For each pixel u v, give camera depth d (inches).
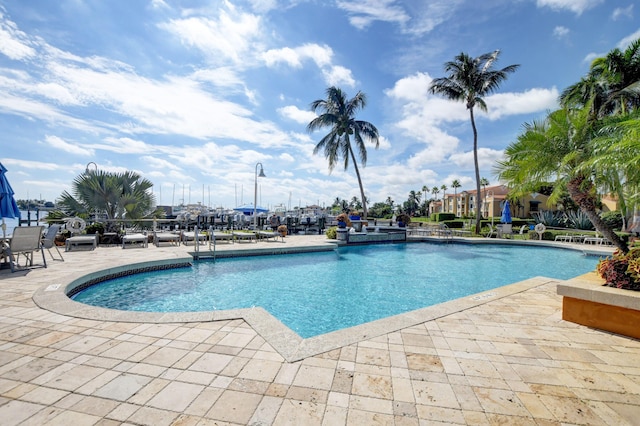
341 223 557.6
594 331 135.5
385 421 73.4
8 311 146.6
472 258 446.9
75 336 120.3
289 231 735.7
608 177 221.8
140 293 242.4
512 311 162.9
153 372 94.2
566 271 358.9
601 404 81.8
